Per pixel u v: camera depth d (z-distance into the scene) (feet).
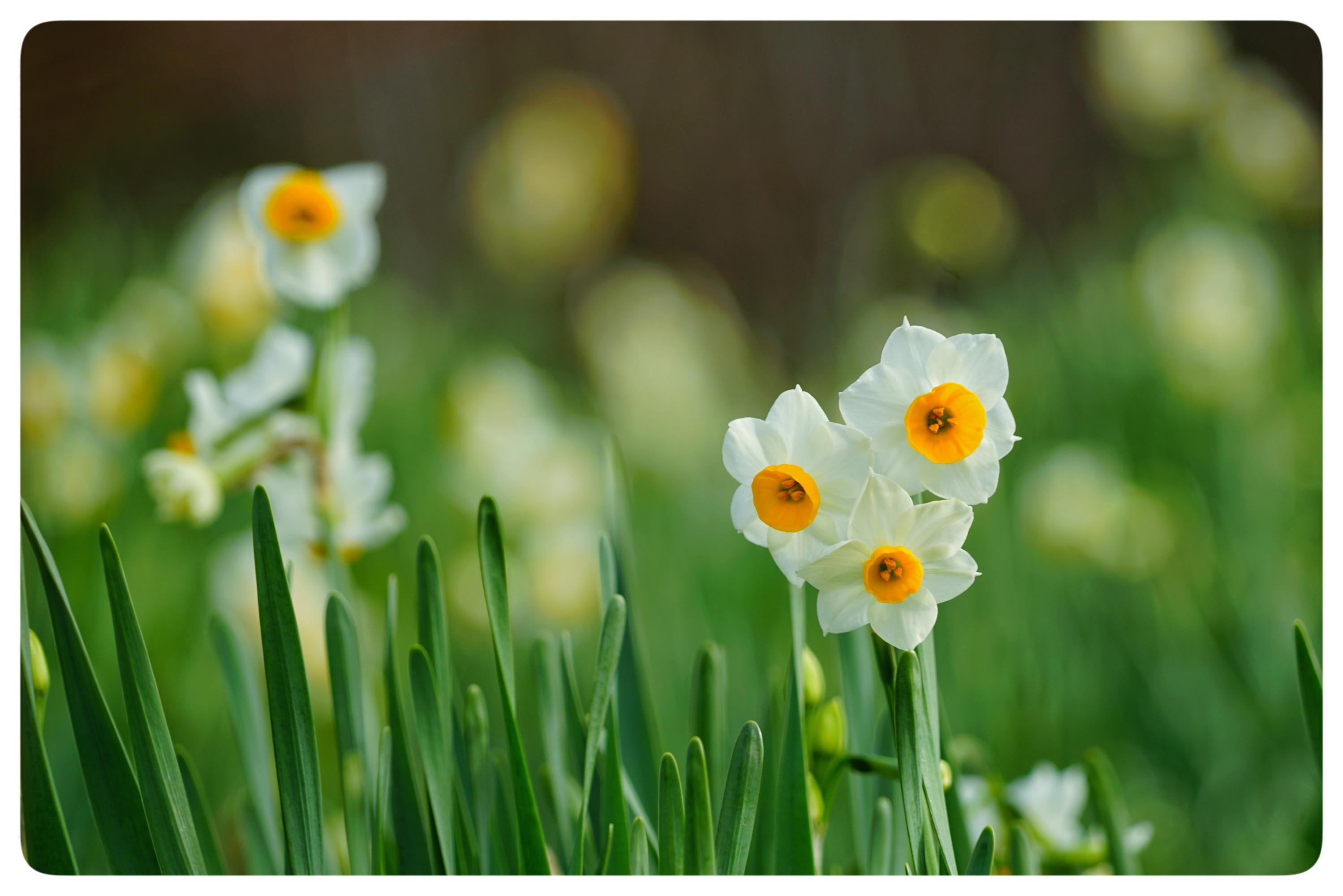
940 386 3.59
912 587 3.57
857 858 3.87
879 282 13.33
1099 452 8.87
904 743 3.59
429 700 3.69
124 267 11.19
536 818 3.66
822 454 3.59
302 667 3.65
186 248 8.70
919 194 13.39
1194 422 9.39
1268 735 6.61
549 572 7.37
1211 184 12.09
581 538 7.67
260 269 4.41
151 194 13.71
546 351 13.74
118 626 3.65
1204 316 9.68
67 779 4.79
